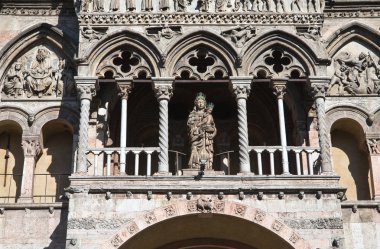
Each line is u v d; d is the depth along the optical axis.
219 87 30.39
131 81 26.98
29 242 26.34
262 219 24.36
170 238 26.80
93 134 28.08
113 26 27.34
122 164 25.59
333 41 30.09
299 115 28.72
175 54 27.19
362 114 29.19
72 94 29.20
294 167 28.52
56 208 26.84
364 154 29.44
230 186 24.70
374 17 30.62
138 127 30.22
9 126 29.19
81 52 26.95
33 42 29.97
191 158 26.12
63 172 28.88
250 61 27.14
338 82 29.61
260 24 27.48
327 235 24.19
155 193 24.62
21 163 28.98
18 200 27.53
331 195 24.69
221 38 27.20
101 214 24.30
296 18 27.53
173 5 27.75
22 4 30.31
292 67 27.19
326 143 25.88
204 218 24.86
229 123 30.36
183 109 30.62
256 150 25.95
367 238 26.41
